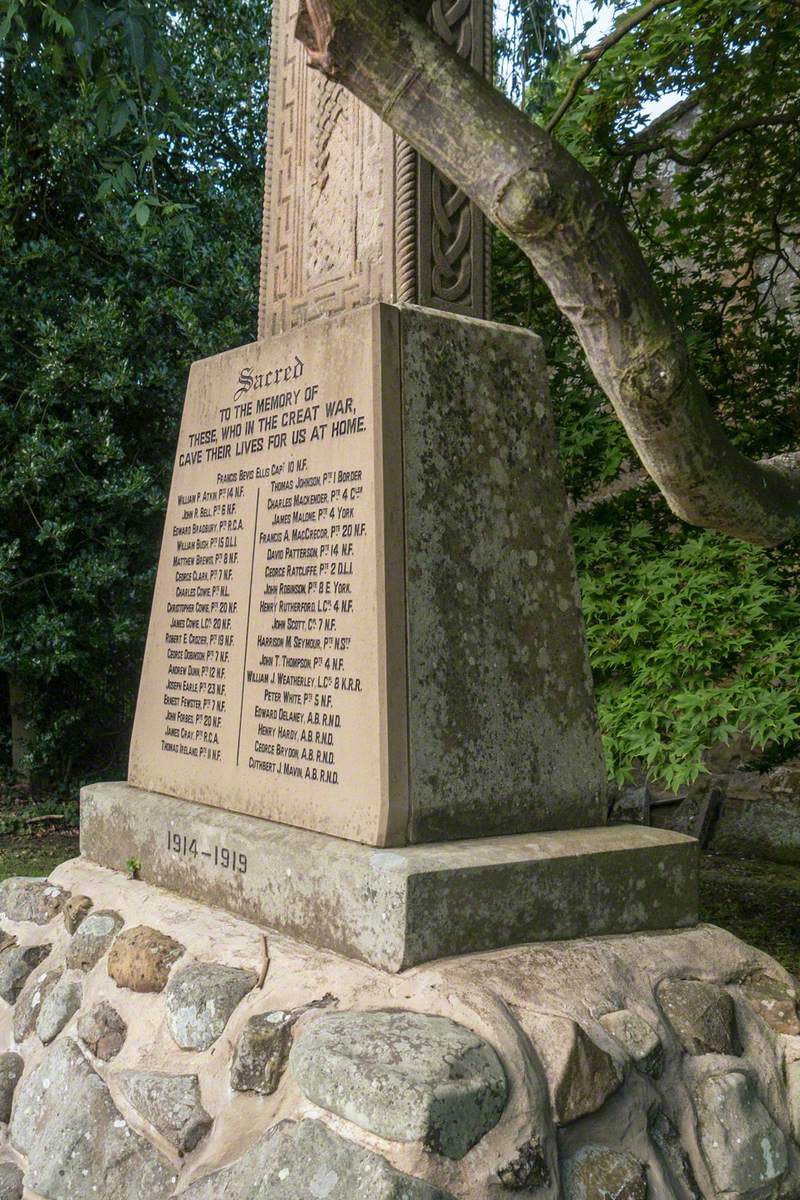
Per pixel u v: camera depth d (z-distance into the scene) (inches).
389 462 111.9
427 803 109.3
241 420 134.0
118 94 216.4
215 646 134.2
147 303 305.4
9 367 301.3
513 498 121.4
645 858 115.4
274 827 118.7
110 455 295.9
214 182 335.6
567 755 121.6
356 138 131.9
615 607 173.0
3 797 329.1
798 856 303.4
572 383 211.6
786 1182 98.9
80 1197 101.0
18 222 313.7
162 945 117.0
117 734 345.1
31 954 134.1
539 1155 86.3
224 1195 88.6
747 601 165.8
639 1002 102.7
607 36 195.5
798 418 215.9
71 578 300.0
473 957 101.6
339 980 100.7
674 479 87.0
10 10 190.2
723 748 323.6
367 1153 82.9
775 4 218.4
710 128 243.1
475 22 128.3
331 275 134.6
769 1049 106.7
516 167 76.3
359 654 111.4
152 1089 103.0
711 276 269.3
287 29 150.9
